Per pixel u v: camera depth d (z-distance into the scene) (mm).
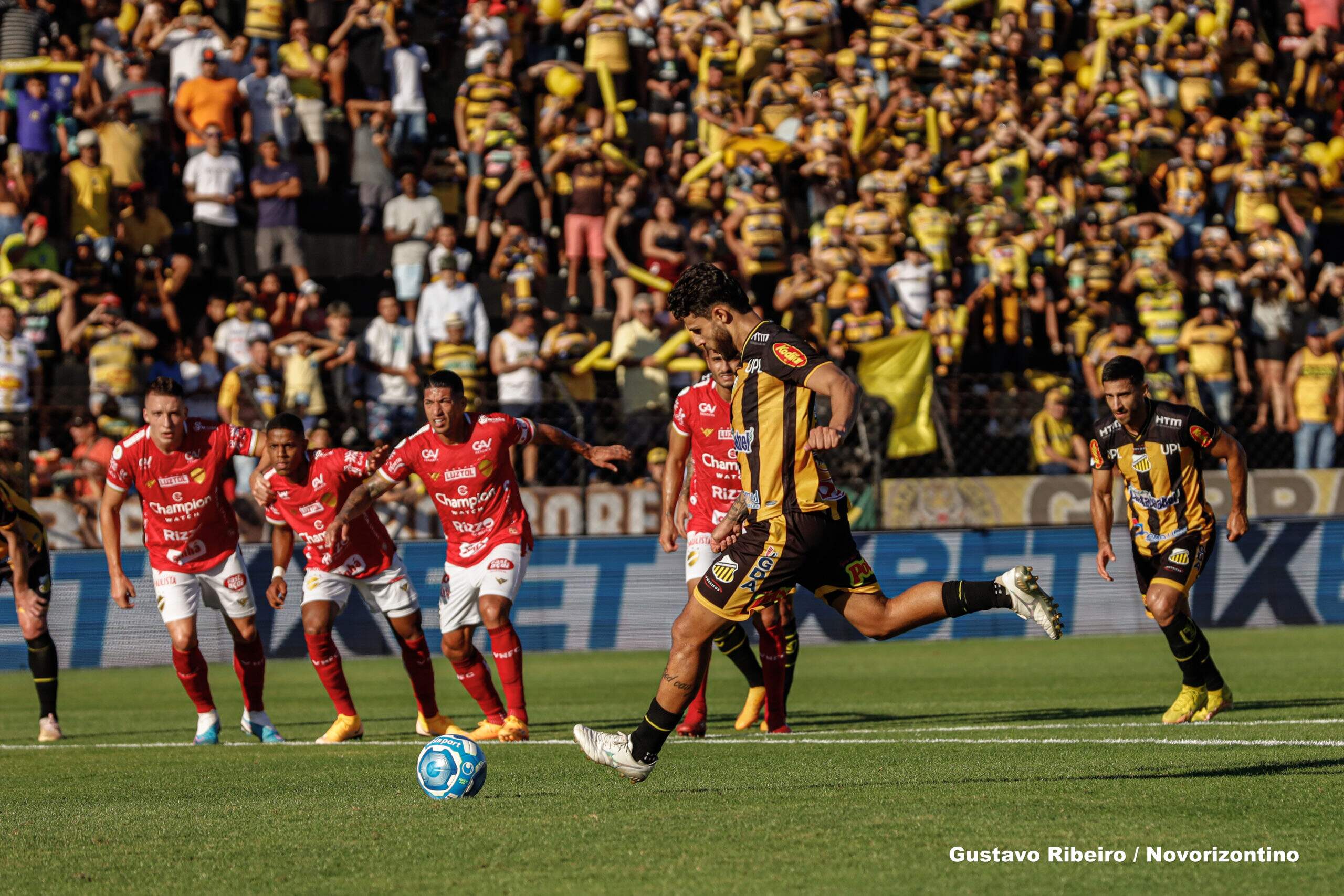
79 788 20797
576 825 15680
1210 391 58312
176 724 32406
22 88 58000
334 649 27812
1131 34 70062
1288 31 74625
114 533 28047
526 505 50312
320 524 27578
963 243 62156
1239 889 12195
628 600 50750
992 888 12289
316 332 55344
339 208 62594
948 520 51781
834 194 62438
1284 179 67250
